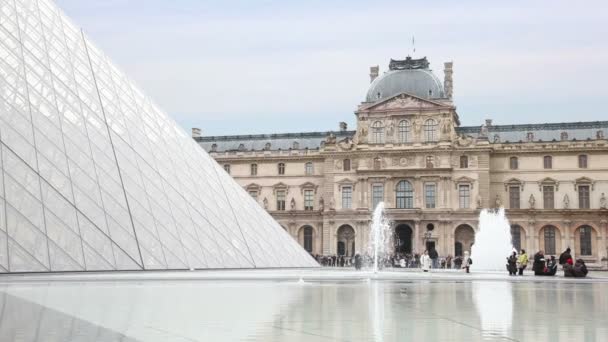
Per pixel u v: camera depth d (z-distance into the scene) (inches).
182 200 1903.3
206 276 1620.3
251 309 813.2
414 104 5605.3
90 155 1686.8
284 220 5989.2
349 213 5659.5
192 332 588.7
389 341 533.6
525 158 5556.1
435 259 4712.1
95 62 2107.5
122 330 597.6
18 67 1721.2
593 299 1070.4
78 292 1055.6
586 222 5300.2
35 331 582.6
